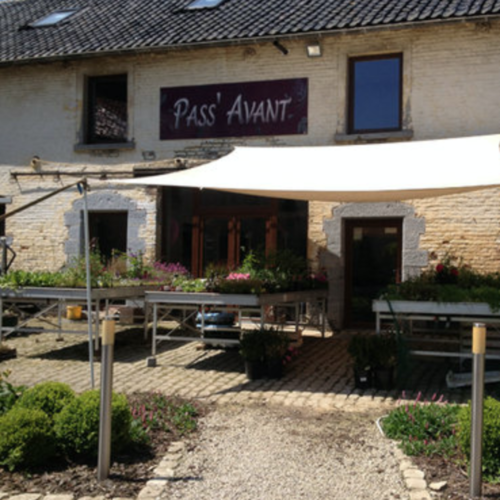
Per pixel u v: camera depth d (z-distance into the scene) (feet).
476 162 25.23
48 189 42.60
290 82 38.06
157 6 46.09
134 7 46.93
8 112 43.65
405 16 34.94
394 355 23.24
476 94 34.86
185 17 42.60
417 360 28.25
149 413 18.37
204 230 40.60
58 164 42.50
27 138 43.16
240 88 39.01
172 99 40.34
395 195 26.25
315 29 35.96
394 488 13.88
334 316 37.06
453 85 35.27
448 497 13.25
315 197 27.68
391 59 37.01
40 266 42.47
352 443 16.79
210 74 39.63
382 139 36.27
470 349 25.80
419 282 24.85
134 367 27.27
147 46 38.93
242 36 37.24
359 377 23.40
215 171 27.25
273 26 37.73
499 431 14.28
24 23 48.83
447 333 27.89
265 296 26.53
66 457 15.31
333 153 28.73
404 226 35.86
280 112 38.24
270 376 25.03
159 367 27.30
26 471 14.48
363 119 37.47
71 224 42.06
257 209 39.40
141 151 40.88
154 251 40.45
